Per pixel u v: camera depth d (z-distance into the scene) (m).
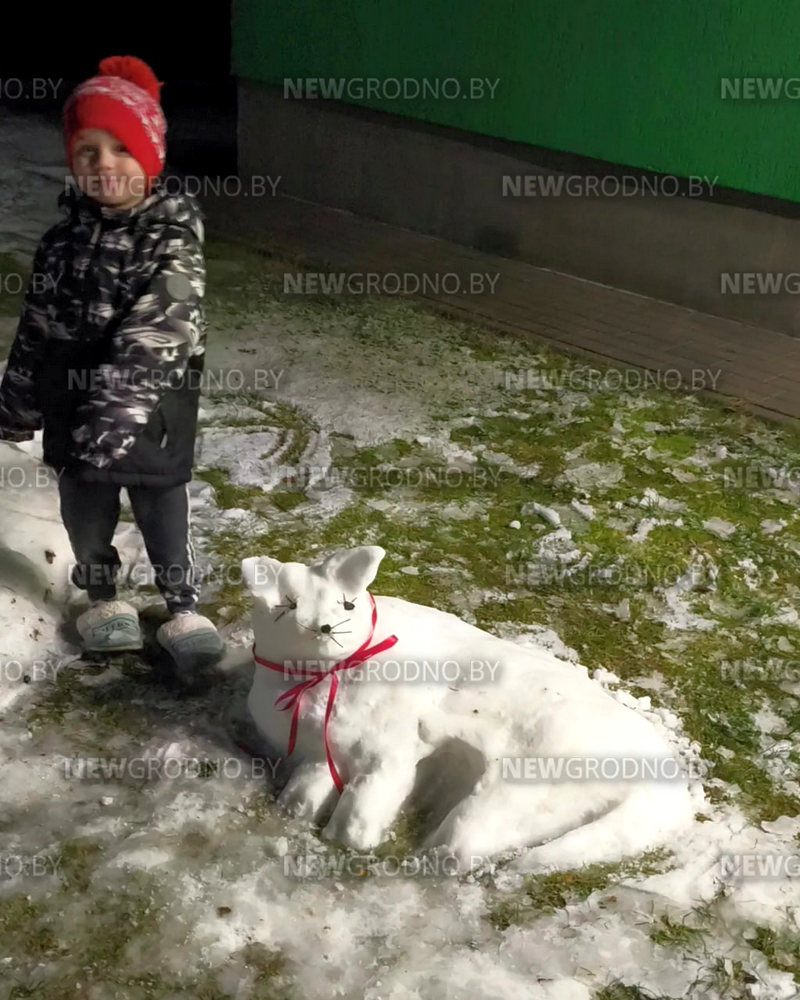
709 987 2.59
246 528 4.54
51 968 2.56
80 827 2.96
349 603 2.99
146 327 3.07
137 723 3.38
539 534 4.69
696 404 6.04
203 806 3.04
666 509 4.95
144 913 2.71
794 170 6.62
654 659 3.89
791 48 6.41
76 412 3.24
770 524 4.87
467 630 3.30
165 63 14.33
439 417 5.77
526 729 3.00
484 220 8.46
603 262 7.84
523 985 2.56
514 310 7.32
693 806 3.16
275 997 2.51
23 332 3.28
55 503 4.29
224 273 7.73
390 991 2.53
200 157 10.71
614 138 7.41
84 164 3.04
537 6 7.50
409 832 2.99
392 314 7.18
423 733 3.02
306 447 5.34
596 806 2.98
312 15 8.97
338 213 9.34
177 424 3.26
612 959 2.64
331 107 9.18
